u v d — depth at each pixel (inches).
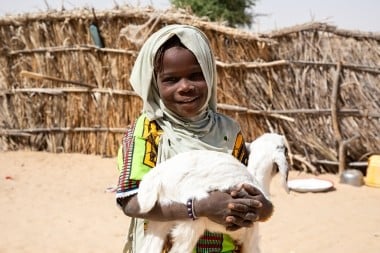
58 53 401.4
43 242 216.7
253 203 56.8
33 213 258.1
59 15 390.9
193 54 65.4
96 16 378.9
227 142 70.3
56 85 408.5
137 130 67.3
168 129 67.3
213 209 57.8
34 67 409.7
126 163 64.9
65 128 407.8
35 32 405.1
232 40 351.6
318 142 352.2
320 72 349.4
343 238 224.1
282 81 352.2
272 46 349.7
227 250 65.7
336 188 316.8
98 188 311.4
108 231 232.2
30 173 346.9
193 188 59.4
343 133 352.8
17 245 212.4
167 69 65.4
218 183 59.2
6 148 420.2
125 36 357.1
